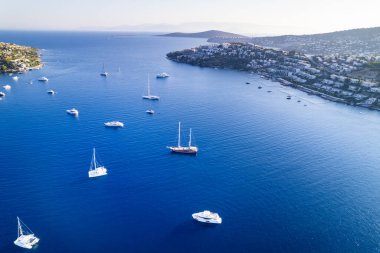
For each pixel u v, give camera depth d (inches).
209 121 7696.9
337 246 3599.9
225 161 5506.9
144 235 3659.0
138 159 5472.4
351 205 4355.3
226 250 3481.8
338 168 5442.9
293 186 4776.1
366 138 7037.4
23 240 3437.5
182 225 3838.6
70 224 3786.9
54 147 5831.7
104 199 4288.9
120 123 7027.6
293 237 3710.6
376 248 3582.7
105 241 3545.8
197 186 4680.1
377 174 5275.6
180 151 5748.0
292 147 6279.5
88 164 5216.5
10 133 6461.6
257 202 4335.6
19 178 4722.0
